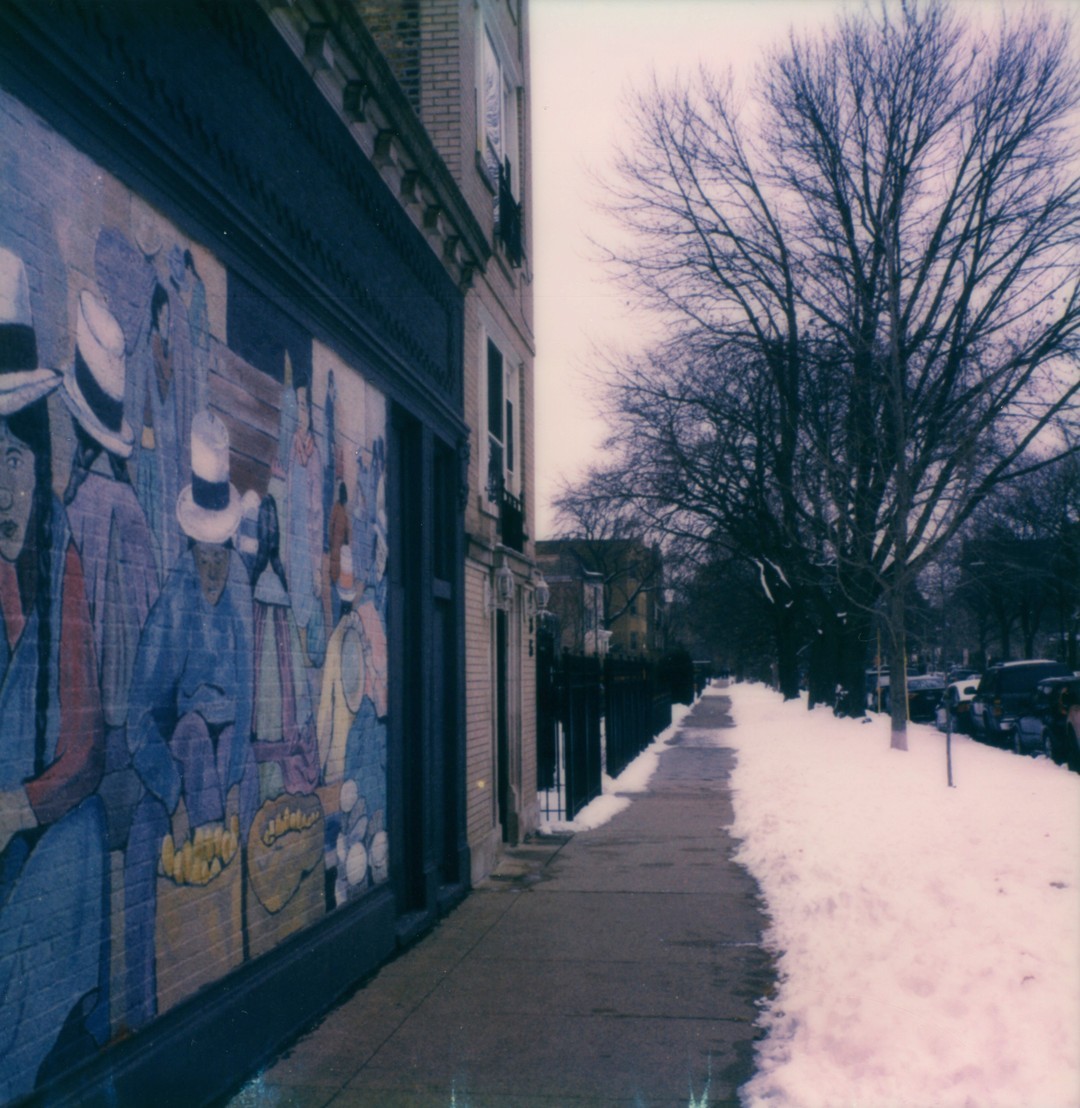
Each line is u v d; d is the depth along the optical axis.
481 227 11.40
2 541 3.55
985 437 25.64
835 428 27.39
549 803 15.89
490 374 12.73
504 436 12.94
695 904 9.19
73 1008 3.92
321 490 6.54
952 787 15.85
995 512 39.88
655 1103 4.95
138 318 4.45
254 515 5.55
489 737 11.27
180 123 4.88
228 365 5.29
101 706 4.11
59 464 3.87
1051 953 6.29
